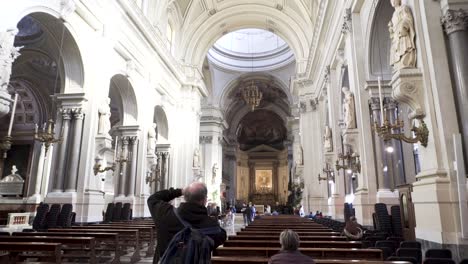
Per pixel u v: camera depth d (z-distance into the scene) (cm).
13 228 760
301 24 1802
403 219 636
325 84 1416
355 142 829
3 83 621
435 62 470
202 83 1931
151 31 1318
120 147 1256
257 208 3178
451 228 425
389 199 727
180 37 1798
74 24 883
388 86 763
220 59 2788
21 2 691
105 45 1000
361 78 810
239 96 3272
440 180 438
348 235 530
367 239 543
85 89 926
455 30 462
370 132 773
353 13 857
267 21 1923
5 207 1117
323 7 1198
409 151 754
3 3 643
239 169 3938
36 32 962
